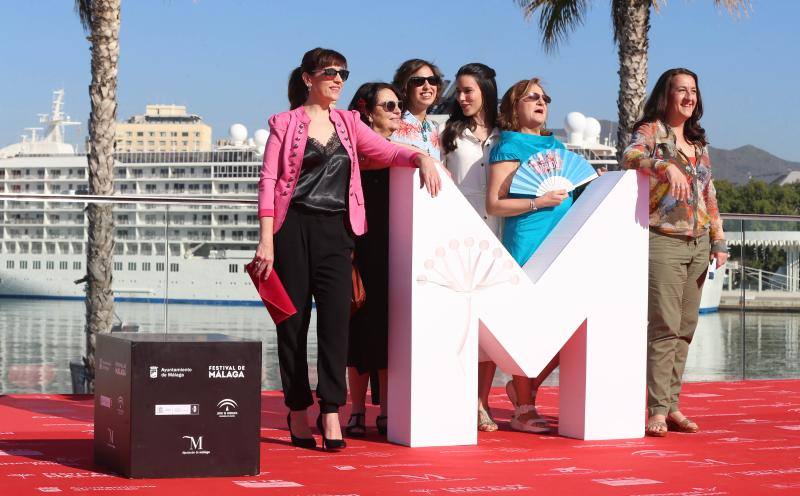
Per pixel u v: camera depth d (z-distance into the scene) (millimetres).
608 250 4211
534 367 4094
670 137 4355
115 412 3254
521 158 4320
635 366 4254
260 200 3734
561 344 4121
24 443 3881
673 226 4348
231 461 3221
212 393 3205
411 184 3902
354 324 4148
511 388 4750
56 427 4336
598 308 4188
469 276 3986
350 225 3805
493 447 3943
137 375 3131
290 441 4066
